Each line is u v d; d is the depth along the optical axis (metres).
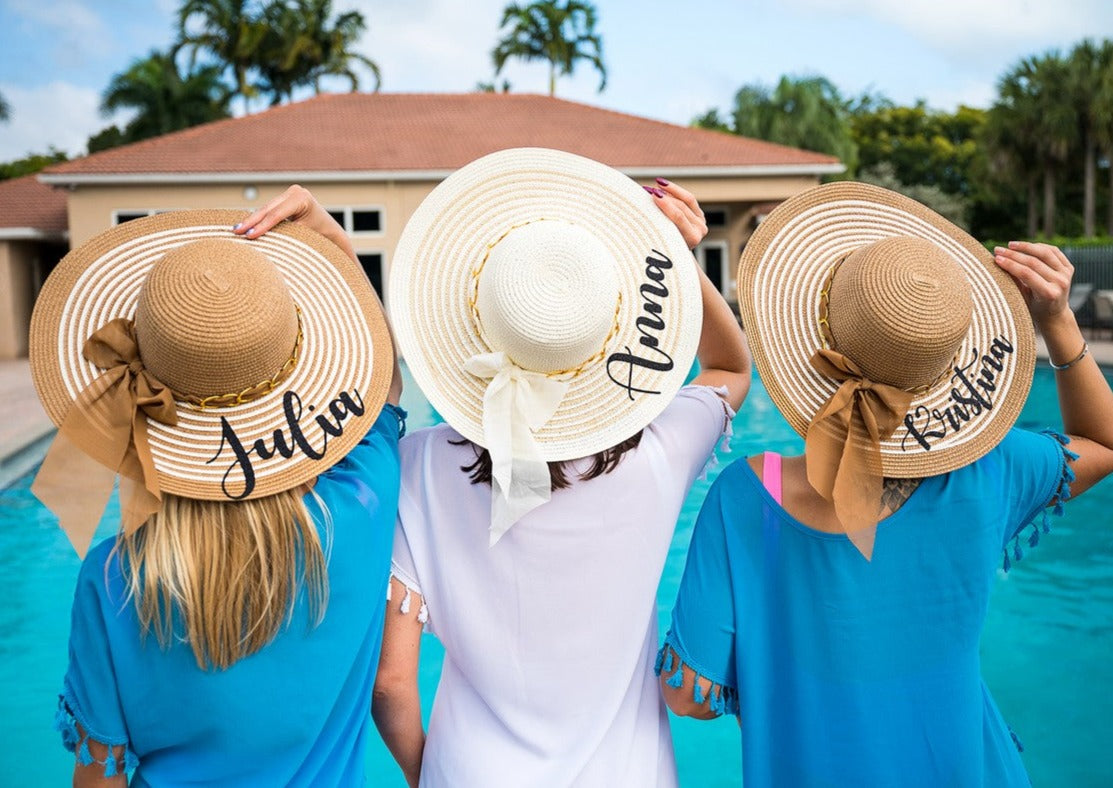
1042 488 1.62
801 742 1.55
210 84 33.22
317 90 40.34
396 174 18.02
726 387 1.79
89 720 1.35
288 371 1.40
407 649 1.58
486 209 1.53
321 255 1.54
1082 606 4.43
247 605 1.34
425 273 1.50
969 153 46.91
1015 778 1.61
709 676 1.58
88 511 1.28
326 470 1.43
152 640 1.33
